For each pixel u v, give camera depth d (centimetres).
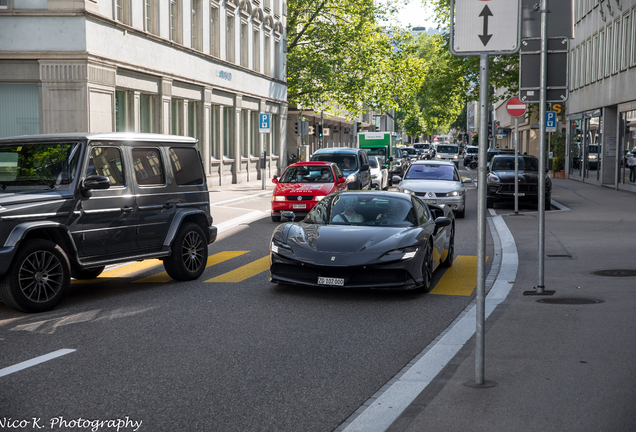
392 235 898
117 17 2227
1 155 868
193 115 2944
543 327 679
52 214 800
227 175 3334
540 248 881
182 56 2725
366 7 4328
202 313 783
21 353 614
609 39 3095
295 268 885
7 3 1956
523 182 2064
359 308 813
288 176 1934
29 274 784
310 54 4356
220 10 3170
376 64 4359
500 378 514
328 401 488
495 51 478
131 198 907
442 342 636
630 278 955
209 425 442
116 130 2217
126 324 728
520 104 1917
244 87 3534
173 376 546
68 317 762
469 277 1027
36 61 1972
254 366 574
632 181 2722
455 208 1861
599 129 3266
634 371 527
